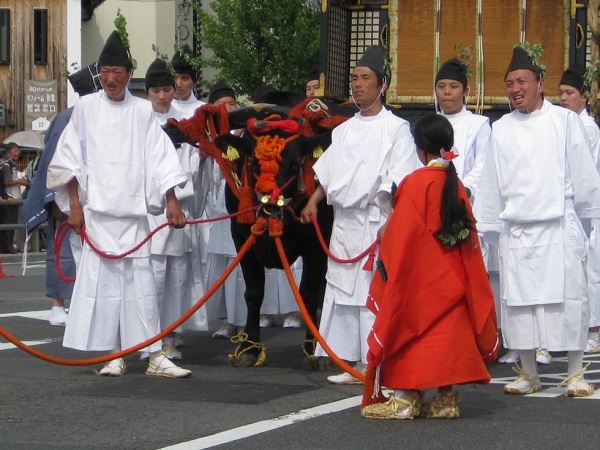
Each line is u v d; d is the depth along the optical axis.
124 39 11.58
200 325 12.92
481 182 10.75
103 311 11.21
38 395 10.27
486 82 17.58
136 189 11.22
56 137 15.20
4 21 43.00
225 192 12.76
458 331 9.11
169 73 13.32
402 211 9.11
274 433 8.73
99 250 11.16
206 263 14.12
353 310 11.01
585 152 10.45
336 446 8.32
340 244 11.02
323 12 16.81
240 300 14.05
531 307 10.41
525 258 10.38
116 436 8.64
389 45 17.83
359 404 9.90
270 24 35.59
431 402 9.40
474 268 9.19
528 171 10.40
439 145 9.28
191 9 42.44
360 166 10.87
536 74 10.45
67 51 43.09
